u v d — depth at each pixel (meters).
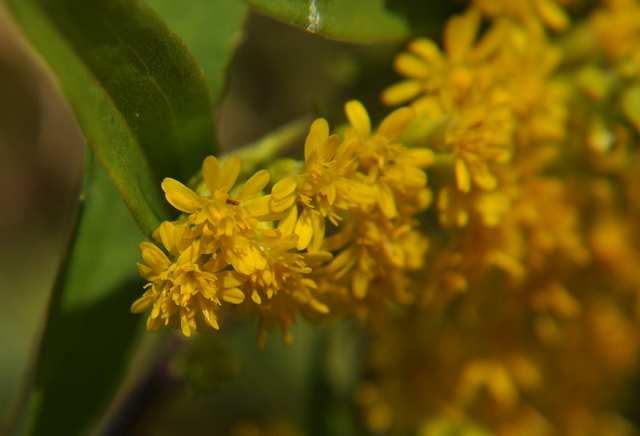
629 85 0.18
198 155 0.17
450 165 0.17
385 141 0.17
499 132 0.17
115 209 0.18
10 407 0.25
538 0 0.18
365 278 0.17
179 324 0.17
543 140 0.18
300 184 0.17
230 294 0.16
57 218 0.25
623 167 0.19
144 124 0.16
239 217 0.16
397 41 0.18
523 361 0.20
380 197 0.17
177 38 0.16
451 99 0.18
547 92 0.18
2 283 0.25
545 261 0.19
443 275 0.18
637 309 0.20
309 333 0.21
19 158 0.24
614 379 0.21
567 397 0.21
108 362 0.18
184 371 0.18
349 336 0.21
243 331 0.23
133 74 0.16
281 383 0.24
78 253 0.18
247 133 0.24
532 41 0.18
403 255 0.17
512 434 0.20
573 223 0.19
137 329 0.18
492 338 0.20
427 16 0.18
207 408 0.24
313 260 0.16
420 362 0.20
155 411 0.19
